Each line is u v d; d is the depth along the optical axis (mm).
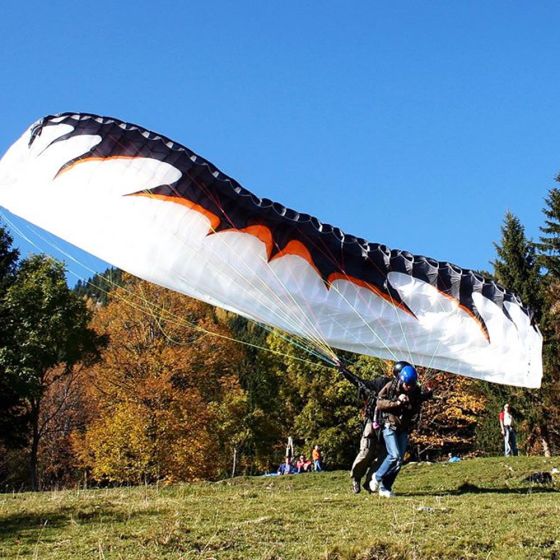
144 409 33500
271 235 12719
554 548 7246
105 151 12328
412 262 13344
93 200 12305
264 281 12820
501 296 13375
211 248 12617
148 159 12367
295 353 46188
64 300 35688
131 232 12422
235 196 12555
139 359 34906
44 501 11352
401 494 12141
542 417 39938
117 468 33250
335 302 13031
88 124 12375
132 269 12695
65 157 12289
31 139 12492
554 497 10547
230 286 12906
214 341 36250
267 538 7820
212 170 12508
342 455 45094
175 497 11383
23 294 33938
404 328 13227
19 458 45250
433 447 44719
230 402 41312
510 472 15633
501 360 13391
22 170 12445
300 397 46969
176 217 12461
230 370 41750
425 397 11336
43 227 12477
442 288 13273
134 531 8266
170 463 33094
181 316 36094
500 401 41406
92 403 45000
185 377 36281
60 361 37625
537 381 13469
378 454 11656
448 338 13289
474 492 12664
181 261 12641
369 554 6996
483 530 7969
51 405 44438
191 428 34031
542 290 41938
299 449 47000
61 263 37281
